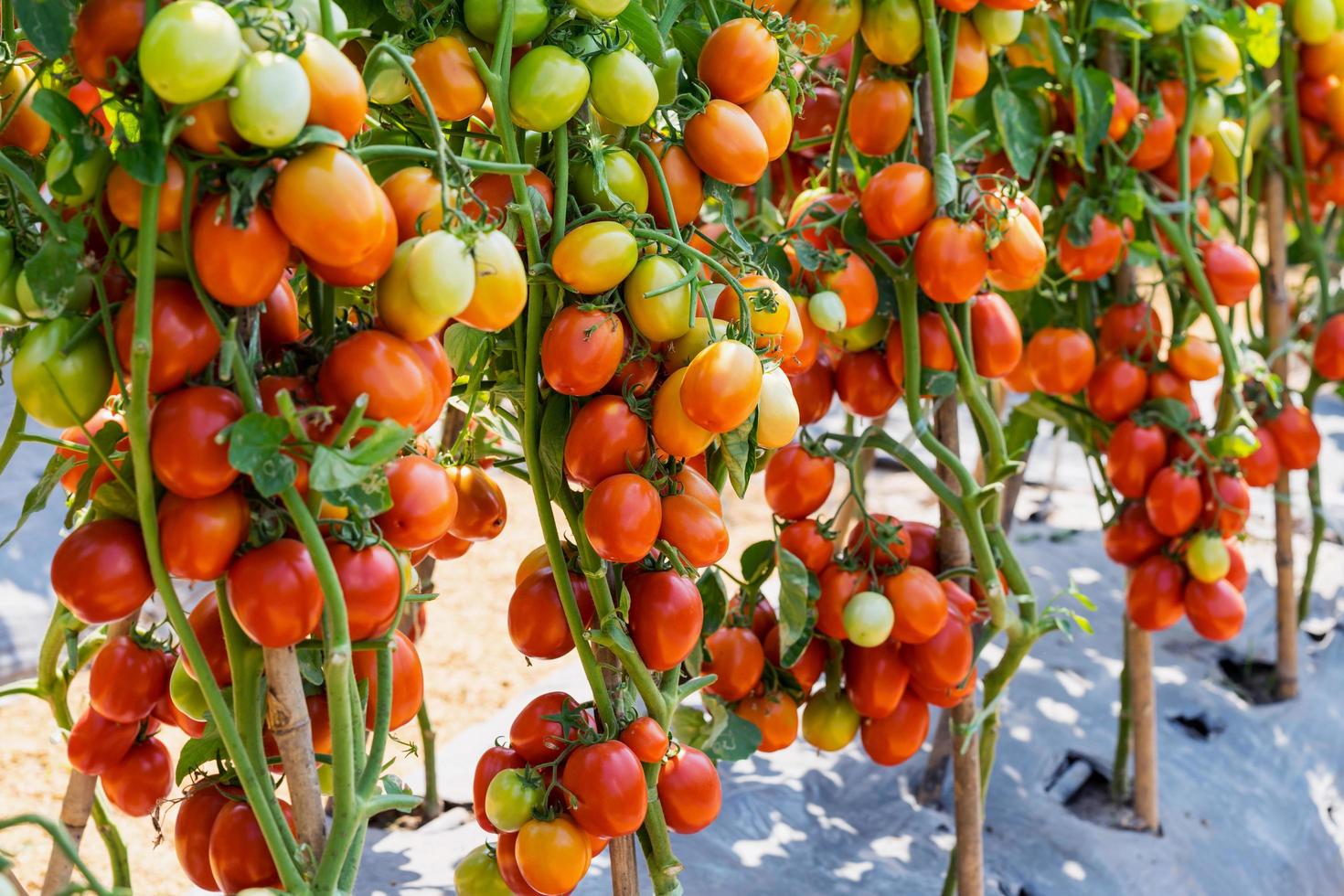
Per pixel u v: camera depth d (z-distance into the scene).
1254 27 1.97
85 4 1.16
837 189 1.71
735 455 1.36
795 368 1.47
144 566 1.23
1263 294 2.49
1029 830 2.06
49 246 1.19
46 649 1.46
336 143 1.16
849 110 1.64
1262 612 2.84
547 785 1.41
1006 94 1.72
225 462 1.18
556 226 1.34
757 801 2.03
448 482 1.28
